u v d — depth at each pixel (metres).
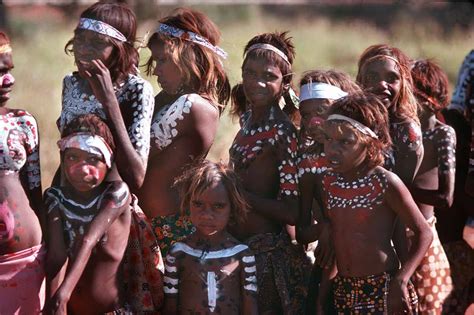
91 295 12.52
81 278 12.47
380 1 71.12
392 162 14.19
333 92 13.63
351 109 12.80
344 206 13.00
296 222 13.81
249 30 58.78
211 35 14.16
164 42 13.83
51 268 12.35
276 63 13.93
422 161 15.10
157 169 13.84
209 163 13.12
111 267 12.52
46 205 12.58
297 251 14.20
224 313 12.84
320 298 13.45
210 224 12.80
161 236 13.85
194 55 13.86
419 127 14.34
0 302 12.32
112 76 13.17
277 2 72.88
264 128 13.93
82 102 13.33
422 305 14.54
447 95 15.74
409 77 14.59
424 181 15.08
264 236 13.71
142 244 13.09
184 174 13.09
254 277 13.01
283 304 13.50
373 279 12.89
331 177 13.23
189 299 12.91
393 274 12.92
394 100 14.37
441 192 14.70
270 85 13.88
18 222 12.33
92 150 12.10
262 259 13.60
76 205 12.44
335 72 13.95
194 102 13.71
